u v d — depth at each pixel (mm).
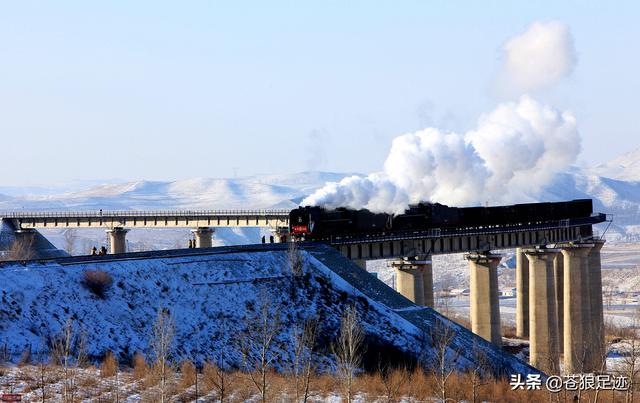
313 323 157500
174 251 172000
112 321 144625
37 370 126500
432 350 158000
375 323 163125
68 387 121000
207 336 149125
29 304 140750
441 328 168750
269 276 171125
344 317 159000
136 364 133125
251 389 128750
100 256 161125
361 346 153000
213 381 125562
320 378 139750
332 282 174375
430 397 135500
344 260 188125
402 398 133750
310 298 167500
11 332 134250
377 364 149250
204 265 168250
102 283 150250
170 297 156375
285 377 138875
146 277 158375
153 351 140875
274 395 127500
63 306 143250
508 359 166375
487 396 140250
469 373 149625
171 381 127500
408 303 179000
